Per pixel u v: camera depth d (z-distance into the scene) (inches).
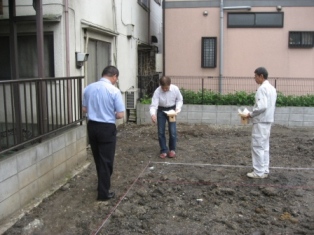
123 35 370.9
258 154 202.7
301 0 416.8
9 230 142.9
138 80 425.1
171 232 142.5
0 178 144.4
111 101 168.4
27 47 243.9
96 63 303.9
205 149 275.4
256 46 429.1
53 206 167.5
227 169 224.2
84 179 204.7
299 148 272.7
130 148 277.7
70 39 245.1
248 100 378.3
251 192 183.0
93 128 169.3
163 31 440.5
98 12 298.2
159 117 248.7
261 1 421.1
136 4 421.1
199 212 160.9
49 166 186.2
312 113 370.3
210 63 437.1
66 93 208.1
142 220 153.1
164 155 249.8
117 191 187.2
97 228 146.4
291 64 426.9
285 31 423.2
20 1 236.5
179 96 246.7
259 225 148.2
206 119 381.4
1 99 179.5
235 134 333.4
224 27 430.9
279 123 376.2
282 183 198.8
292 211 161.0
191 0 432.1
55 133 203.6
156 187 191.9
